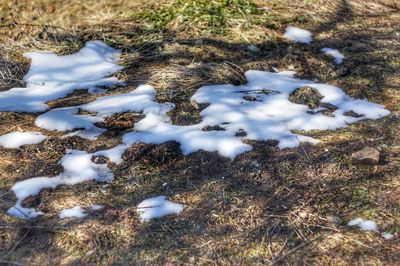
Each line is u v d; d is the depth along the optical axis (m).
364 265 1.82
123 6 3.18
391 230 1.93
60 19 3.10
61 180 2.16
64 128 2.40
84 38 2.98
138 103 2.51
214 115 2.43
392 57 2.90
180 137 2.31
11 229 1.97
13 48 2.92
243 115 2.42
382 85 2.70
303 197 2.08
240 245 1.91
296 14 3.19
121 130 2.38
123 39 2.99
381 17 3.31
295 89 2.62
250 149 2.27
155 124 2.40
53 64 2.81
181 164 2.22
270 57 2.87
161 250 1.90
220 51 2.88
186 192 2.11
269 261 1.85
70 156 2.25
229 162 2.22
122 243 1.92
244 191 2.11
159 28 3.04
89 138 2.35
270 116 2.44
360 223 1.96
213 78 2.68
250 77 2.72
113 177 2.18
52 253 1.90
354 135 2.36
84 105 2.53
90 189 2.13
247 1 3.22
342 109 2.52
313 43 2.99
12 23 3.06
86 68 2.80
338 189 2.10
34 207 2.06
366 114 2.50
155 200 2.07
